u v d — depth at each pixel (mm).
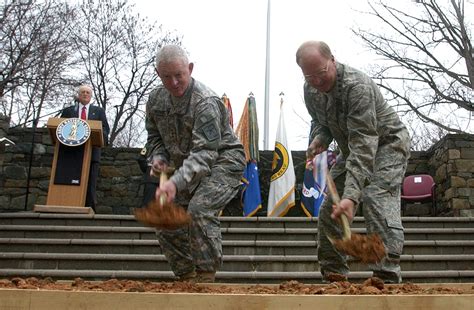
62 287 3682
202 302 2773
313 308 2766
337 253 4707
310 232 8633
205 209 4551
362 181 4121
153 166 4730
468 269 7902
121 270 7625
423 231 8883
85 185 9375
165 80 4496
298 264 7746
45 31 20906
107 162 12852
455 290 3773
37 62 20672
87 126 9430
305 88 4754
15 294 2773
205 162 4367
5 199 12398
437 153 12336
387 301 2787
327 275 4766
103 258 7695
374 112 4312
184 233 4766
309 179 11883
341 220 3797
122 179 12781
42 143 12750
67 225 8922
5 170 12531
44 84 20766
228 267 7711
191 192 4742
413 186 12297
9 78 20156
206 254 4543
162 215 3686
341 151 4879
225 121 4816
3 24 20453
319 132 4961
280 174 12094
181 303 2775
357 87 4320
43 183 12547
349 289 3588
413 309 2777
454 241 8391
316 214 11648
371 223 4445
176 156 4742
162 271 7504
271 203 12016
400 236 4410
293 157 13312
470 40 21297
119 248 8094
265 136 19250
